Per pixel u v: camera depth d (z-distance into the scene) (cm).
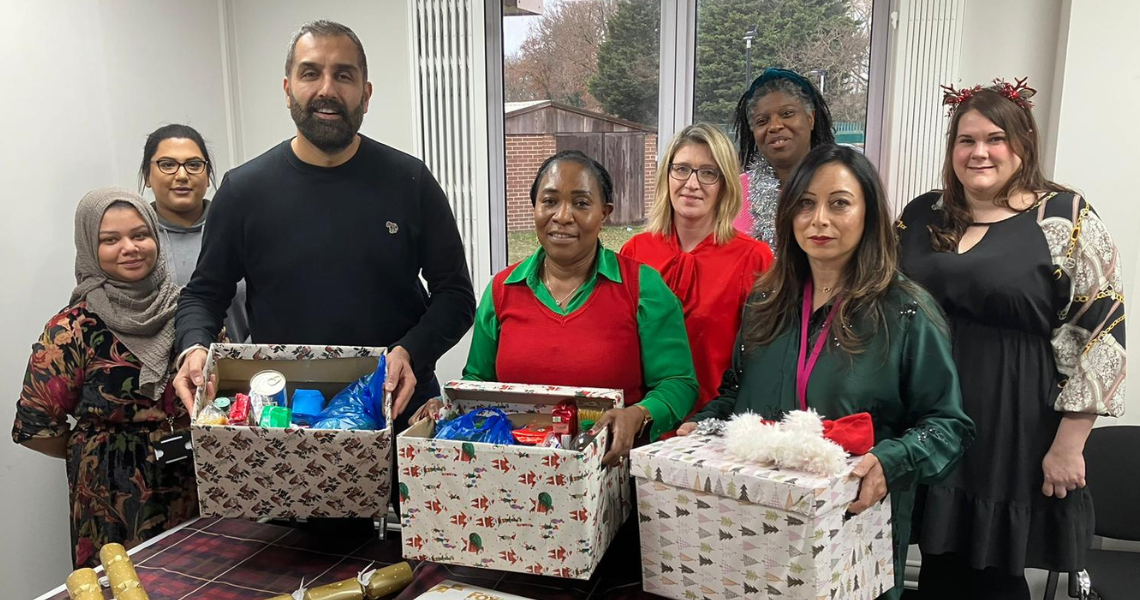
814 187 120
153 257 179
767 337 131
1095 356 151
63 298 220
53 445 180
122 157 238
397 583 123
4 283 202
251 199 157
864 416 110
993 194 161
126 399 174
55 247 216
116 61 234
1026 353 157
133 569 122
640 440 128
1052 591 200
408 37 272
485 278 286
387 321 163
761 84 199
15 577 211
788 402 126
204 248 161
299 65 145
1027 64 236
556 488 106
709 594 109
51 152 213
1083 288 152
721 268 167
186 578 127
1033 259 153
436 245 167
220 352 135
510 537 110
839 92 265
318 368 138
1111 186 225
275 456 121
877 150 263
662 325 134
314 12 280
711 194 167
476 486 109
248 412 125
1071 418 156
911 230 174
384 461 120
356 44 149
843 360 121
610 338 133
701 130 168
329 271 157
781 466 103
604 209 134
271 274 158
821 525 97
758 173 207
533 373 135
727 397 140
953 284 159
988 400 158
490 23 280
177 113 260
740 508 103
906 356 119
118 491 175
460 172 279
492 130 288
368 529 147
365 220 158
